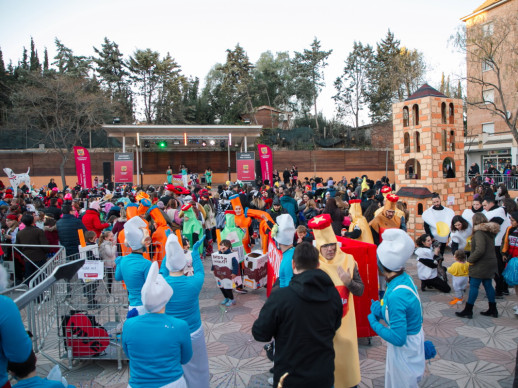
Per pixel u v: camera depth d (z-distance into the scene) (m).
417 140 10.91
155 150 33.44
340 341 3.46
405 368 2.93
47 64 54.12
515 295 6.76
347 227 7.35
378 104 42.00
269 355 4.42
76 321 4.47
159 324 2.60
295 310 2.39
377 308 3.14
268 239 6.61
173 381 2.56
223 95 45.88
